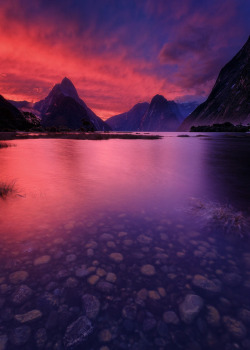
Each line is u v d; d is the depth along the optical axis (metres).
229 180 5.36
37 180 5.14
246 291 1.60
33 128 71.19
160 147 16.95
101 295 1.55
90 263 1.91
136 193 4.15
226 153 12.42
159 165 7.77
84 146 17.36
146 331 1.27
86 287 1.62
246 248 2.19
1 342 1.18
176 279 1.73
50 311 1.40
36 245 2.20
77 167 7.17
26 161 8.42
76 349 1.15
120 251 2.12
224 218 2.90
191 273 1.80
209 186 4.74
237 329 1.29
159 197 3.89
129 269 1.85
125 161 8.77
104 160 8.98
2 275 1.72
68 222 2.77
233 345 1.19
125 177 5.62
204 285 1.66
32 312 1.38
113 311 1.41
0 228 2.57
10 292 1.54
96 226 2.67
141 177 5.65
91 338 1.22
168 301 1.50
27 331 1.25
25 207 3.31
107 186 4.66
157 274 1.79
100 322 1.33
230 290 1.61
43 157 9.77
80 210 3.21
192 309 1.43
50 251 2.09
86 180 5.23
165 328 1.29
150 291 1.59
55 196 3.89
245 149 15.20
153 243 2.29
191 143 22.39
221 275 1.78
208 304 1.48
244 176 5.84
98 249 2.15
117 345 1.18
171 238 2.39
